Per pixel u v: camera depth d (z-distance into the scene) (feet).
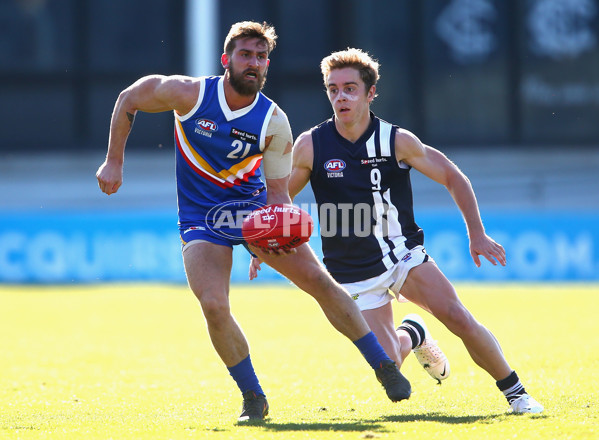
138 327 119.96
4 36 231.09
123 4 229.66
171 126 230.27
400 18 229.66
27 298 158.10
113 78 231.71
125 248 175.52
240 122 53.31
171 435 47.47
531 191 232.32
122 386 71.82
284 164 54.75
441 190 223.71
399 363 61.00
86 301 152.87
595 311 125.49
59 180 232.94
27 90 232.32
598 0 231.50
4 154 233.14
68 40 231.09
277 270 54.03
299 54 230.68
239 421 52.08
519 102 231.91
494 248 56.49
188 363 86.58
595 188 232.32
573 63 232.32
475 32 230.68
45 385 72.64
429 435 46.19
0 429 50.96
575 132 233.14
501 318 118.52
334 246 61.41
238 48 51.96
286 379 74.18
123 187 230.68
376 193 60.18
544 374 71.97
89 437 47.42
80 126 232.73
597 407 55.36
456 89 231.50
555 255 171.32
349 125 59.62
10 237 177.37
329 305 54.13
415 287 58.23
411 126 231.50
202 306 51.65
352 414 56.13
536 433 46.47
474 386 68.44
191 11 227.61
